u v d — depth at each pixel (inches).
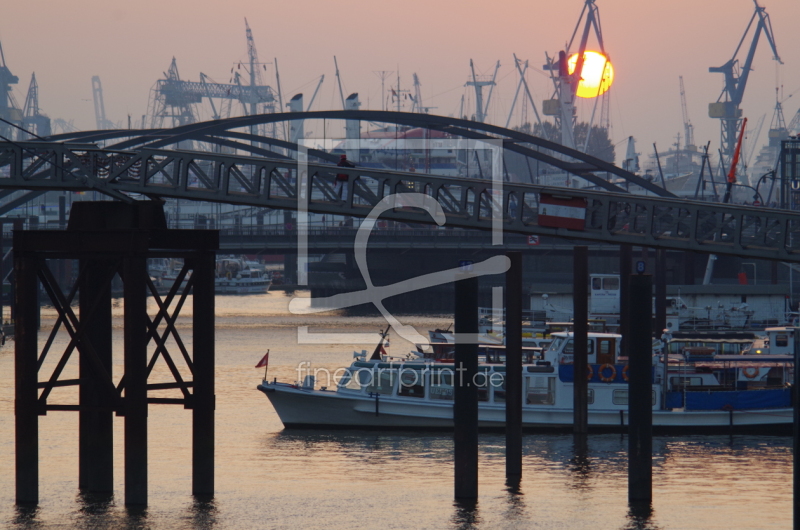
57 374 3405.5
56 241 3287.4
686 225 4731.8
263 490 3944.4
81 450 3784.5
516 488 3976.4
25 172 4589.1
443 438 5103.3
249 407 6023.6
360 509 3661.4
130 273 3243.1
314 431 5300.2
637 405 3654.0
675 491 3944.4
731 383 5585.6
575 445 4864.7
